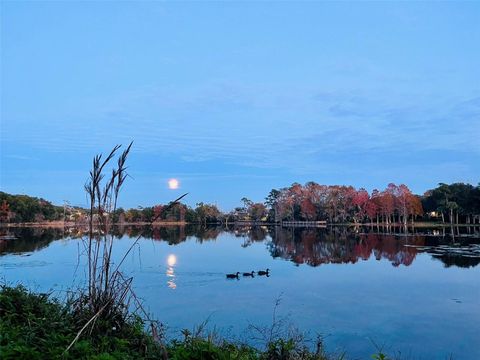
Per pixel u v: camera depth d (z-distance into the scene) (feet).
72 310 16.90
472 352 33.96
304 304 50.67
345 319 43.45
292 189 426.92
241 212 503.20
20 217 303.27
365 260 95.45
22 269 72.23
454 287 60.95
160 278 71.36
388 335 38.27
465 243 138.92
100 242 16.43
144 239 182.70
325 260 98.53
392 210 318.86
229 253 119.65
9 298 16.53
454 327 40.91
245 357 16.03
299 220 415.44
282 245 148.87
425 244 135.95
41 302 17.67
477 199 260.62
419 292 57.67
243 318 43.29
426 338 37.50
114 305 16.14
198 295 56.24
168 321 41.52
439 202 282.36
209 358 14.14
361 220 360.28
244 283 66.44
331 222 377.50
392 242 148.05
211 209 469.57
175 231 281.74
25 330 13.75
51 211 316.81
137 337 15.44
